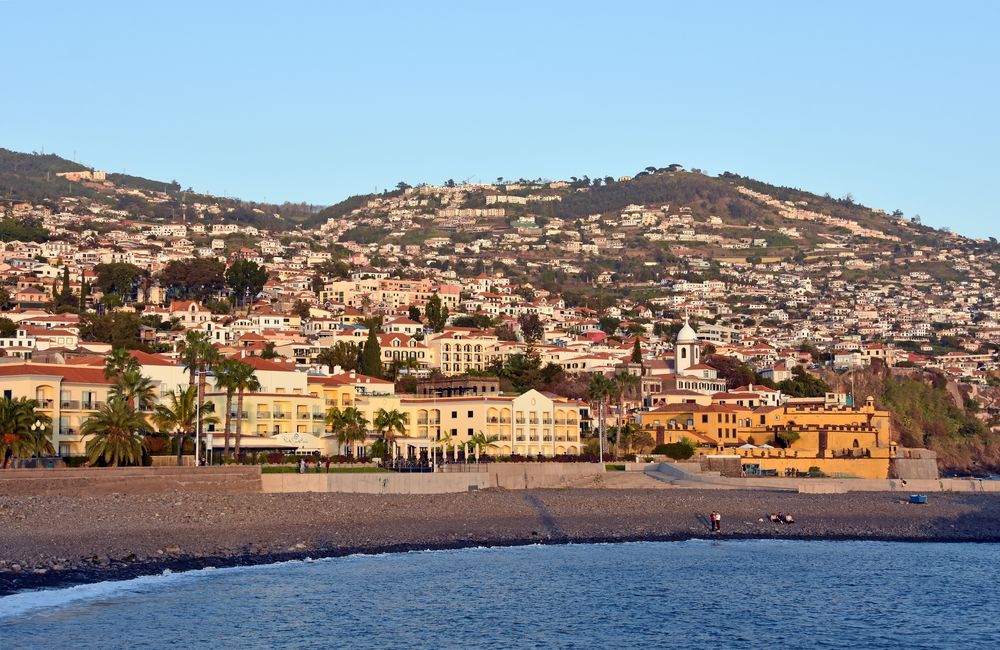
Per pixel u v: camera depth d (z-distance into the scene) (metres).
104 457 167.12
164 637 91.69
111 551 117.50
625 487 191.88
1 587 102.12
